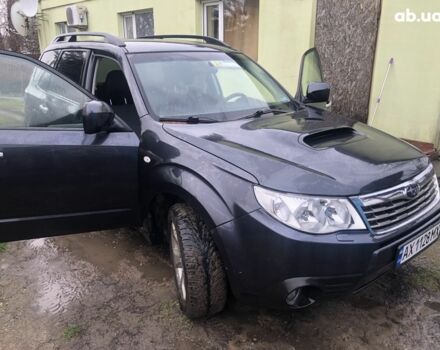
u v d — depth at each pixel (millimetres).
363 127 3018
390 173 2299
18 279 3164
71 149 2730
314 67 4543
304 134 2609
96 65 3658
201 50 3654
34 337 2543
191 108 3082
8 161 2621
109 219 2965
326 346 2416
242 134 2635
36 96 2770
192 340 2488
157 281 3086
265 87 3635
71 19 10750
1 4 12992
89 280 3123
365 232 2104
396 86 5852
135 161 2867
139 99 3023
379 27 5859
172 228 2672
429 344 2408
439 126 5523
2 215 2723
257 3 7293
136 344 2469
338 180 2152
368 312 2689
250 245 2135
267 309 2736
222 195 2232
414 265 3203
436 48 5363
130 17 9969
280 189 2102
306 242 2029
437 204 2604
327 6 6305
